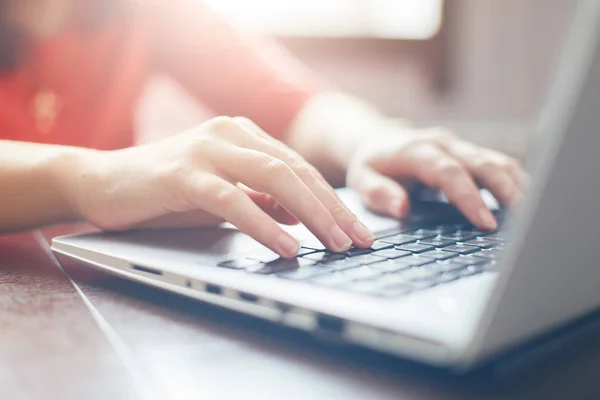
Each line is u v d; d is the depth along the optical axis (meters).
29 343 0.35
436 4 2.35
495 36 2.42
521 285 0.27
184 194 0.51
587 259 0.30
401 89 2.33
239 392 0.28
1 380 0.30
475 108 2.46
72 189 0.60
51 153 0.66
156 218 0.57
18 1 1.03
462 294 0.33
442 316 0.29
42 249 0.62
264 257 0.44
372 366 0.31
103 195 0.57
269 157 0.51
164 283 0.42
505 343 0.27
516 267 0.26
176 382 0.30
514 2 2.38
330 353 0.33
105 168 0.59
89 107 1.18
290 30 2.25
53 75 1.12
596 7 0.24
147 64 1.28
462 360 0.27
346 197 0.80
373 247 0.47
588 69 0.24
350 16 2.31
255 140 0.56
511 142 1.56
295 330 0.35
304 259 0.43
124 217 0.55
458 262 0.41
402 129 0.98
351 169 0.85
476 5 2.38
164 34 1.27
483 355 0.26
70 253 0.51
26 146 0.71
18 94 1.09
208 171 0.52
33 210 0.64
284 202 0.48
